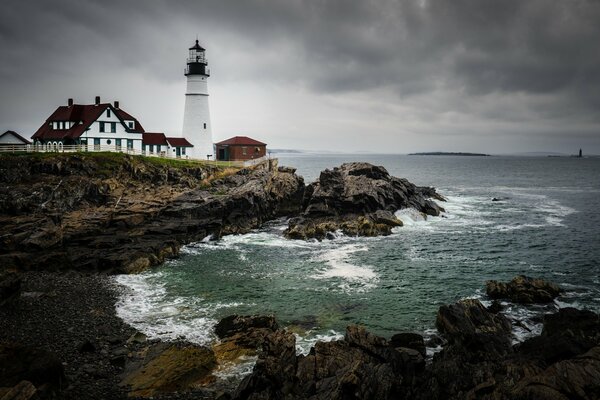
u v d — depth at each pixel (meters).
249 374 21.39
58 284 33.81
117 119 71.75
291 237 51.56
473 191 107.69
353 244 48.91
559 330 24.09
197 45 84.81
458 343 23.89
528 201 86.44
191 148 85.06
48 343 24.05
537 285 32.16
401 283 36.12
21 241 39.84
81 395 19.56
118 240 43.09
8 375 18.56
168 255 42.69
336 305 31.50
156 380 21.06
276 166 80.69
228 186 65.12
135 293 33.06
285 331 25.17
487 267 40.53
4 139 75.06
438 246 48.06
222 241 50.22
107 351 23.61
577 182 138.88
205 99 86.31
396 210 61.97
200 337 26.05
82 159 57.94
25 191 48.00
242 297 32.81
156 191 58.28
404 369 21.17
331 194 59.78
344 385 18.06
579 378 17.44
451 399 18.72
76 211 49.41
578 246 48.34
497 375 19.66
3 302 27.77
